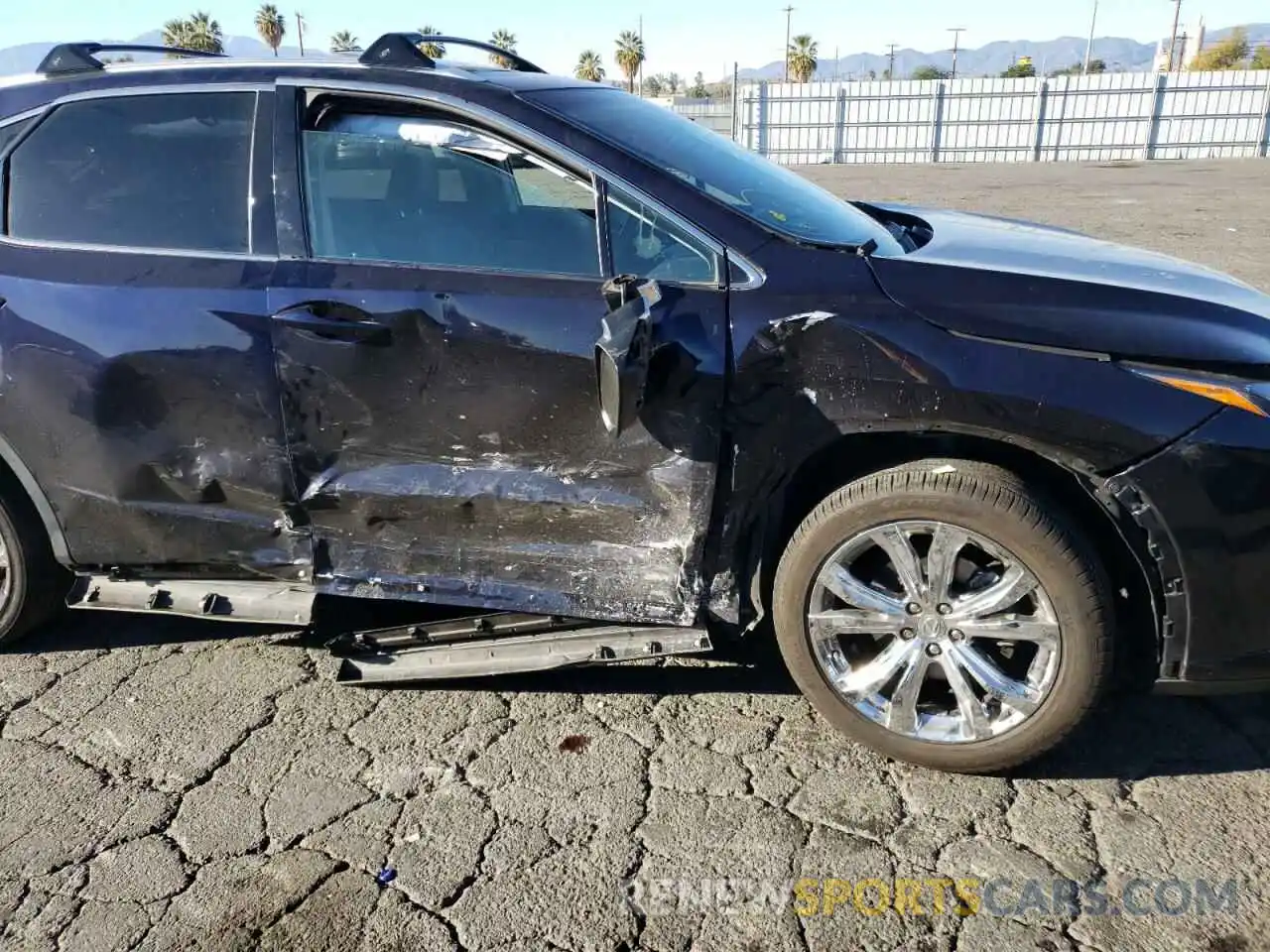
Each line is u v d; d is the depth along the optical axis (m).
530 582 2.99
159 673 3.41
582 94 3.19
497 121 2.86
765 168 3.39
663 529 2.83
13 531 3.33
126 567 3.32
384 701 3.22
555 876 2.45
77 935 2.31
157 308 2.98
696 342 2.64
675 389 2.67
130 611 3.29
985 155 33.41
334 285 2.87
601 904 2.36
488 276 2.82
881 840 2.54
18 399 3.12
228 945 2.27
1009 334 2.49
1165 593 2.49
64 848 2.59
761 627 3.53
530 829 2.62
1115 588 2.62
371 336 2.84
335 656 3.38
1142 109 31.67
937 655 2.69
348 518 3.06
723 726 3.03
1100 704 2.57
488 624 3.13
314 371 2.90
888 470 2.63
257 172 3.02
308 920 2.34
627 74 67.25
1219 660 2.51
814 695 2.83
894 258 2.71
